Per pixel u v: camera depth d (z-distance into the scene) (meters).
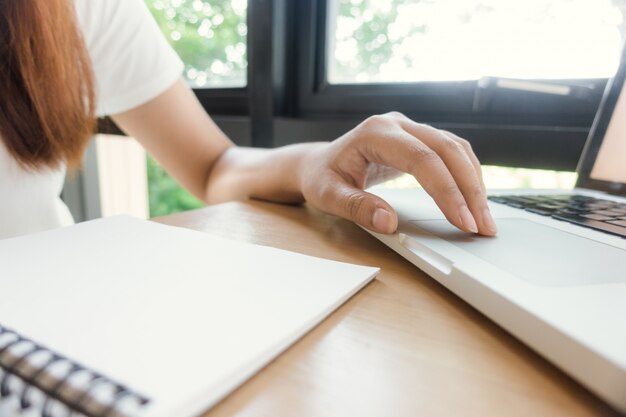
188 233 0.28
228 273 0.21
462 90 0.68
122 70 0.61
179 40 1.00
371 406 0.12
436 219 0.30
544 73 0.61
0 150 0.45
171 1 0.98
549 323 0.14
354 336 0.17
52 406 0.10
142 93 0.61
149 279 0.19
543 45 0.61
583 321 0.14
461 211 0.26
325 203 0.34
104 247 0.24
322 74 0.85
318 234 0.33
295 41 0.86
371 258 0.27
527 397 0.13
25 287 0.18
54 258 0.22
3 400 0.11
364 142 0.33
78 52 0.47
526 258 0.21
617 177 0.44
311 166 0.39
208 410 0.12
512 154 0.60
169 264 0.22
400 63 0.76
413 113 0.74
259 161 0.51
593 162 0.47
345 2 0.81
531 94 0.62
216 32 0.94
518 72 0.63
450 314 0.19
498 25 0.64
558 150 0.57
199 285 0.19
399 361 0.15
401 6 0.74
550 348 0.14
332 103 0.83
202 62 0.99
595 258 0.22
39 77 0.42
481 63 0.66
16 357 0.12
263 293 0.18
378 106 0.77
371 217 0.28
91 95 0.50
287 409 0.12
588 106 0.58
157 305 0.17
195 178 0.63
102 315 0.15
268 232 0.33
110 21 0.59
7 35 0.40
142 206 1.24
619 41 0.54
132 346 0.13
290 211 0.41
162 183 1.20
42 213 0.51
